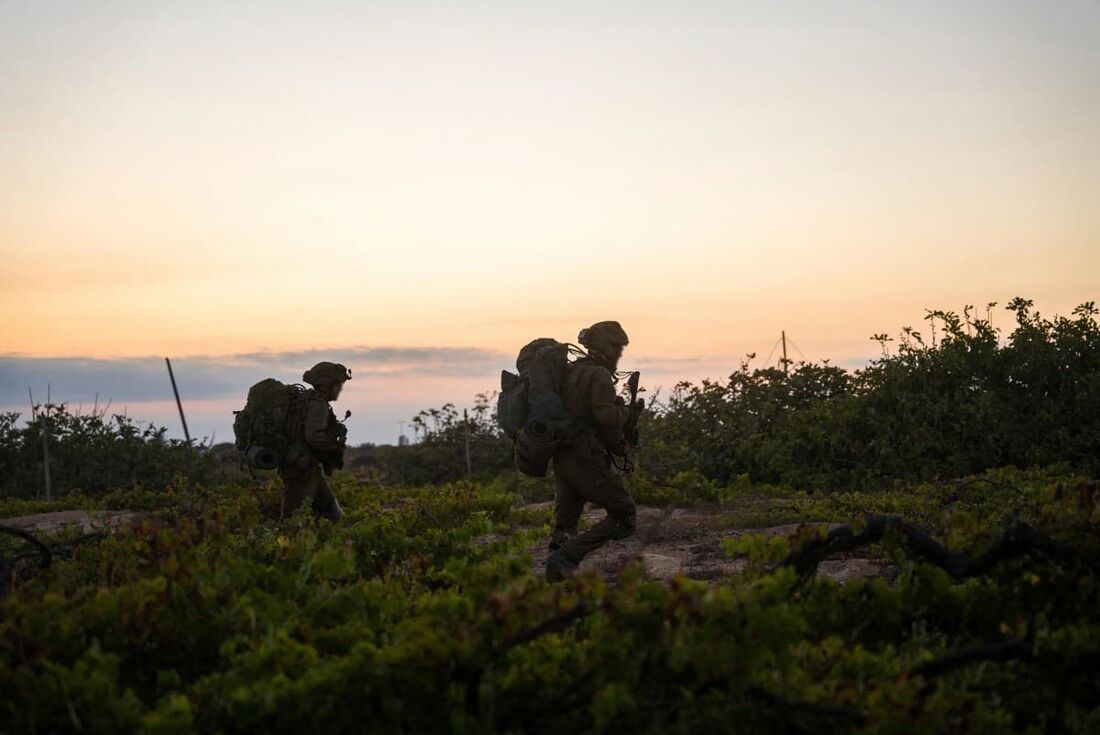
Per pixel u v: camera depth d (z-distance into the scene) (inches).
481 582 194.9
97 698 146.6
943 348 562.3
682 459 592.4
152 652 176.4
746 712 148.1
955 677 164.2
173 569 184.4
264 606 187.3
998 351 546.0
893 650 166.7
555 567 287.4
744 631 145.2
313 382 397.7
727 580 226.2
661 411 658.2
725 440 605.9
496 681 152.9
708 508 464.8
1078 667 161.3
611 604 147.9
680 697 148.0
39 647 152.2
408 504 460.1
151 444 749.3
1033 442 512.7
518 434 296.7
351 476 603.8
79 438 738.8
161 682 165.8
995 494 379.6
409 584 231.9
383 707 149.9
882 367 571.8
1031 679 165.5
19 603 167.0
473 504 445.1
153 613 175.0
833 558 295.4
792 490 525.7
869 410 543.2
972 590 188.2
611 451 296.0
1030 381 531.2
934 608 188.2
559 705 149.5
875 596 188.5
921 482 510.9
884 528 191.9
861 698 146.8
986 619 184.4
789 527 389.7
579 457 290.8
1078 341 524.7
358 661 152.3
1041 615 174.1
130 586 184.2
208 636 177.6
